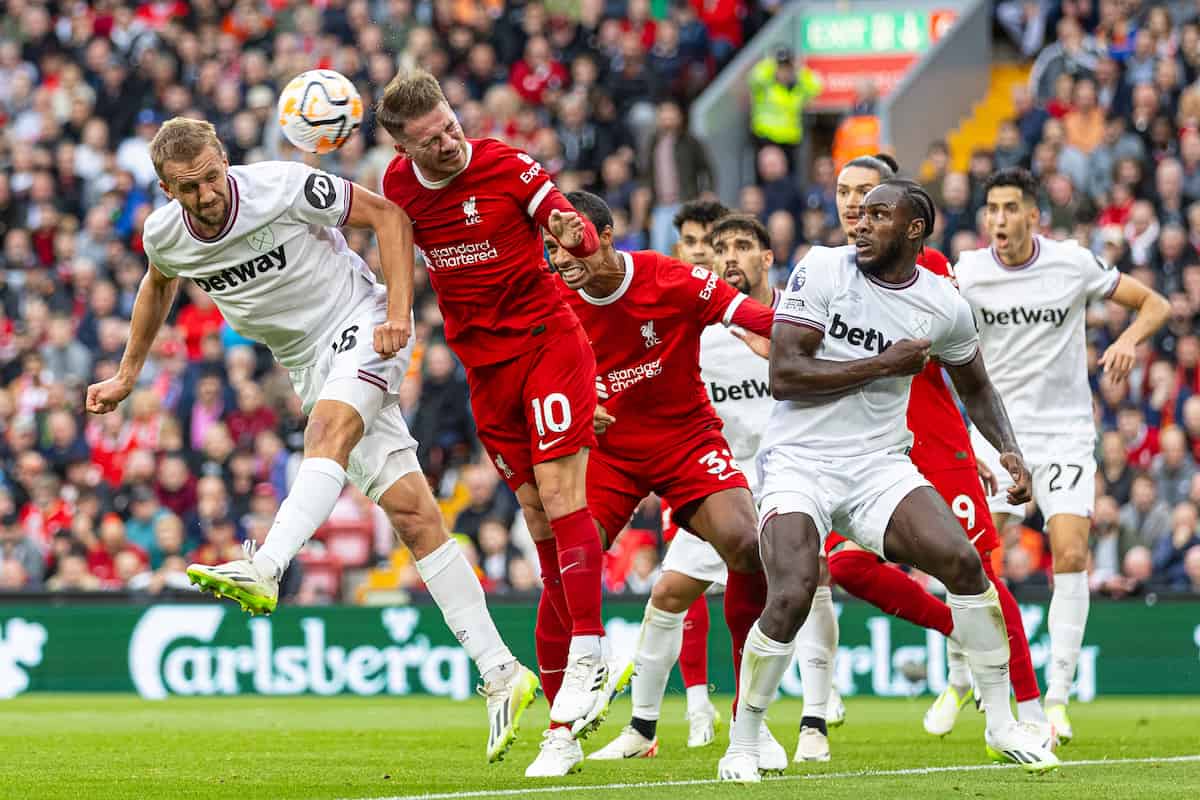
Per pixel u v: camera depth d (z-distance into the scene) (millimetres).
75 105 35531
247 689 24047
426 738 16375
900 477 11422
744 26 37531
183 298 31984
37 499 28672
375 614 23875
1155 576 24750
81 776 12477
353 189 11891
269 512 27703
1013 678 13117
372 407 11828
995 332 16344
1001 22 35844
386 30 34906
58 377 31109
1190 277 27906
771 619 11141
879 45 35969
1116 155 30375
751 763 11500
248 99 34812
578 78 34906
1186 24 32062
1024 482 11773
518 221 12062
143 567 27344
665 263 13258
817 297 11477
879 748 15078
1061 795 10594
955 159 35000
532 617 23281
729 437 15734
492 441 12742
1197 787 11078
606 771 12695
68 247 33562
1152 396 27000
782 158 32281
